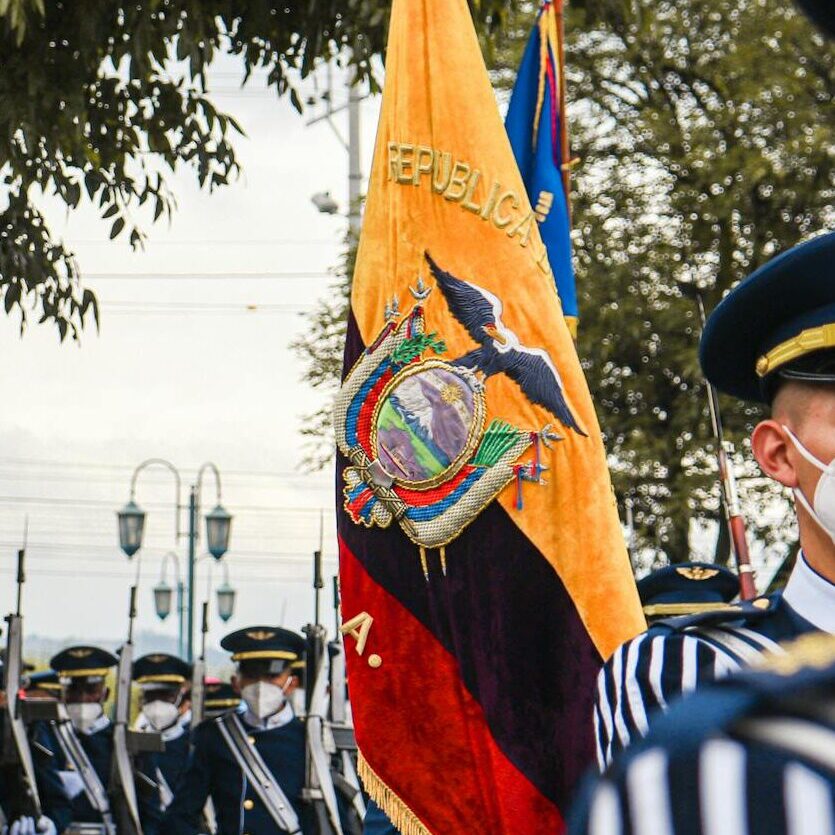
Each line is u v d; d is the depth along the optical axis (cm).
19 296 1148
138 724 1680
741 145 2339
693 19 2464
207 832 1373
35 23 1061
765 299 359
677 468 2295
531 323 642
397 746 621
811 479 350
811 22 241
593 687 600
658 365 2341
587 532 618
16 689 1386
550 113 811
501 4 1155
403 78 675
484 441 627
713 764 149
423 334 647
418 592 627
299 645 1295
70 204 1116
